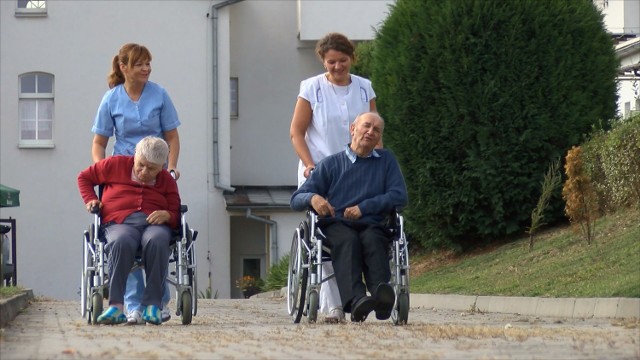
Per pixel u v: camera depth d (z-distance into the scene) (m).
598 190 48.81
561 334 23.05
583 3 54.16
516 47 52.84
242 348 20.81
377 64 56.16
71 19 92.62
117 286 28.41
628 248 40.56
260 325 28.83
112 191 29.19
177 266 28.95
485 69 52.94
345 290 27.22
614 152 46.81
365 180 28.66
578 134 53.19
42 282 91.31
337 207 28.56
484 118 52.91
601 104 54.19
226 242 93.19
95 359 18.70
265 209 93.12
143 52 30.92
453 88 53.00
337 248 27.50
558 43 53.09
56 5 92.44
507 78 52.84
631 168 45.88
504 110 52.84
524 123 52.94
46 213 91.62
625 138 46.19
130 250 28.28
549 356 18.42
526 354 18.80
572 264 42.09
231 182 99.56
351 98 30.47
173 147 31.47
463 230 54.72
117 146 31.11
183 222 29.02
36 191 91.69
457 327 25.31
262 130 100.38
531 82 52.91
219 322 31.89
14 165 91.56
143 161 28.88
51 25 92.44
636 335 22.52
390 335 23.28
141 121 30.92
